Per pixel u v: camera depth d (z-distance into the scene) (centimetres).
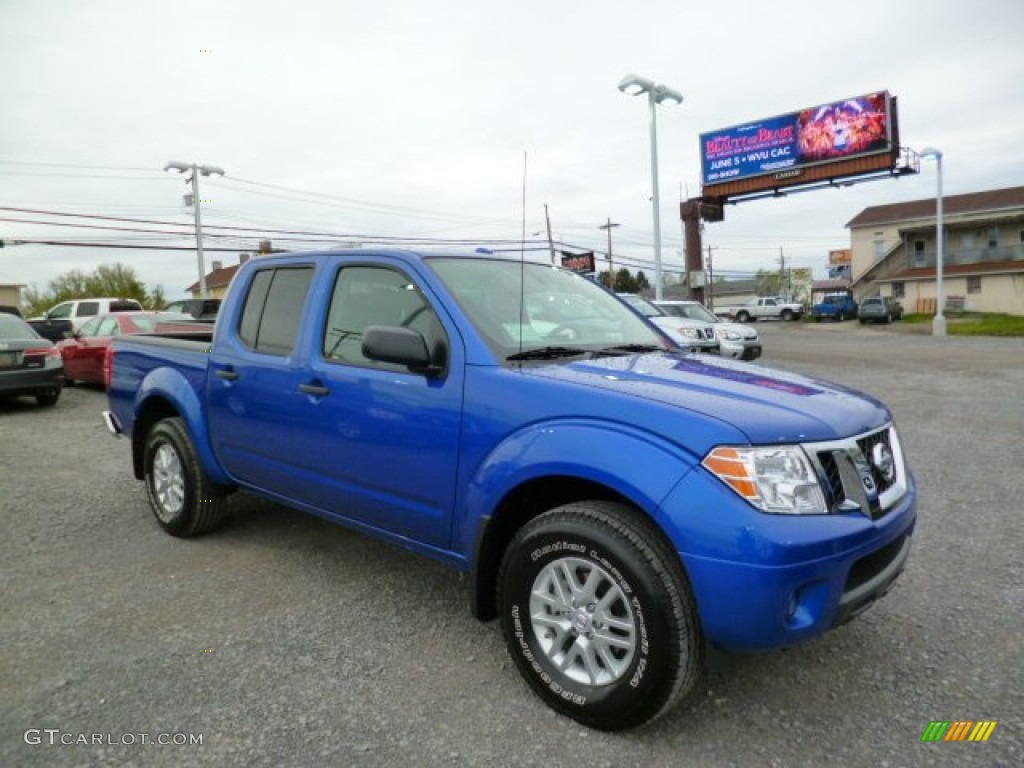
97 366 1250
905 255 4941
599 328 372
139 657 313
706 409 249
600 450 252
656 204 2145
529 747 250
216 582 396
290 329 391
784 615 229
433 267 339
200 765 241
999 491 554
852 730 258
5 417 1003
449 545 310
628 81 2050
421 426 311
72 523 504
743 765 239
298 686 289
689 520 232
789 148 3447
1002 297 4438
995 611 351
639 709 247
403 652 318
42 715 270
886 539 255
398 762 242
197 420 442
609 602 254
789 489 234
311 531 482
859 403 288
